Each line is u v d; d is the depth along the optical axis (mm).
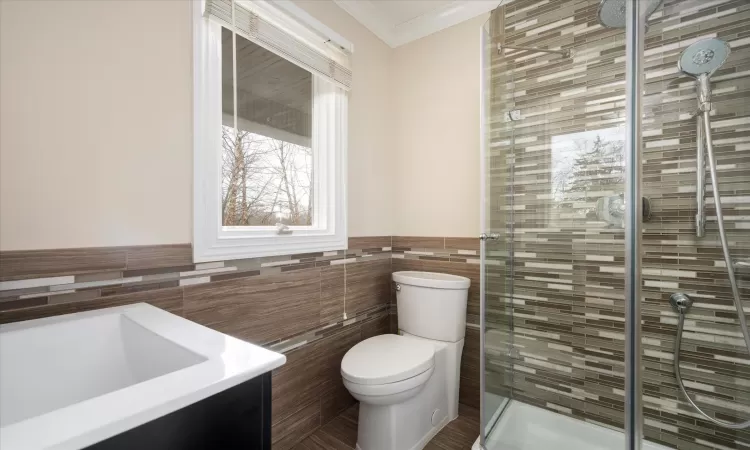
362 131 1975
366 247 1990
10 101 806
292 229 1615
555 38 1525
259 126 1503
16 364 673
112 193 971
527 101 1616
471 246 1896
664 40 1396
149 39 1054
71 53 898
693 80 1348
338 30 1800
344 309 1821
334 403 1743
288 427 1503
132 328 813
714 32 1311
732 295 1289
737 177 1283
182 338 690
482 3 1861
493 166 1580
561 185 1542
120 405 426
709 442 1325
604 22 1385
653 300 1429
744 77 1265
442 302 1699
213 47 1235
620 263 1435
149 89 1053
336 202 1780
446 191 1996
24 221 825
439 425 1620
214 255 1211
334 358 1750
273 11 1377
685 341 1373
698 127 1334
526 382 1678
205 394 481
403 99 2182
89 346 793
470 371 1876
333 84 1719
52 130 867
